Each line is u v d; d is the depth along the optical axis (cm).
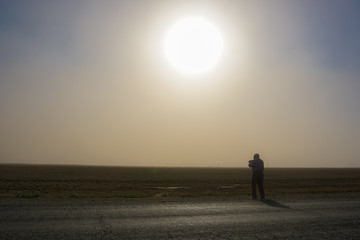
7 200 1562
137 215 1239
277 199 1880
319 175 9856
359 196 2097
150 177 8212
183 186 4859
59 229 995
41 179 6344
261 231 1057
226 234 1011
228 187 4562
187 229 1053
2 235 907
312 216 1313
